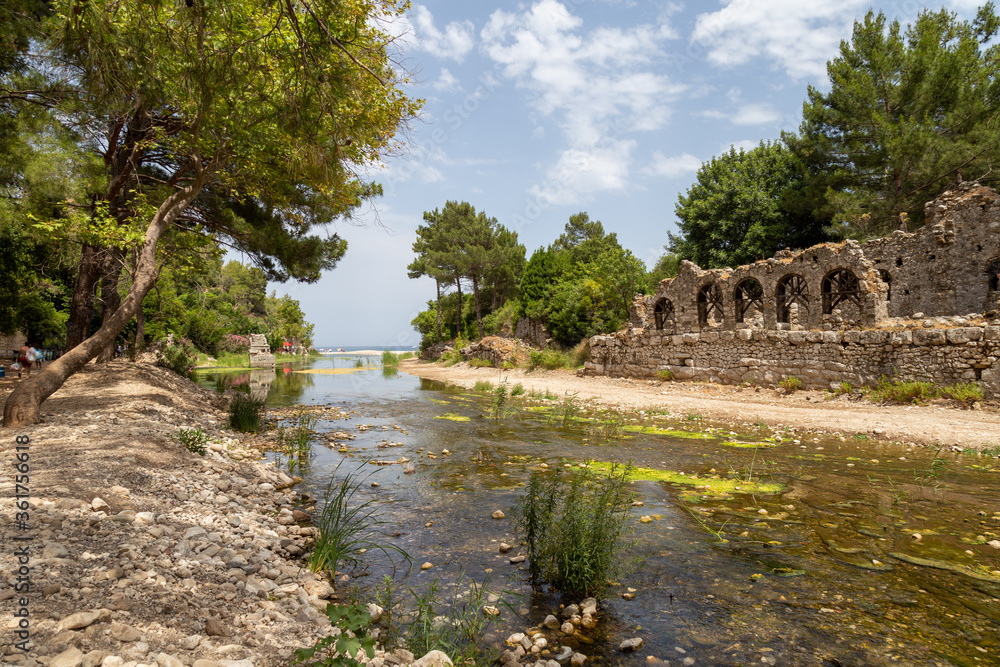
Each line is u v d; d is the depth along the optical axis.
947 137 23.27
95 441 7.34
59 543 3.81
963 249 18.20
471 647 3.71
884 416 13.12
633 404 17.25
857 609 4.36
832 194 25.47
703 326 22.00
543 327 37.81
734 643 3.87
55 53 6.91
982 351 13.26
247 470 8.27
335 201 12.08
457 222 46.94
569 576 4.63
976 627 4.05
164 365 22.95
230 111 9.27
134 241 10.08
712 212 32.25
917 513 6.73
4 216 10.66
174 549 4.41
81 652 2.50
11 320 16.62
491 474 8.82
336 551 5.16
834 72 27.36
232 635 3.23
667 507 7.08
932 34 25.08
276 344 65.19
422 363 50.72
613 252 32.59
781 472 8.80
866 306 16.70
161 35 5.71
